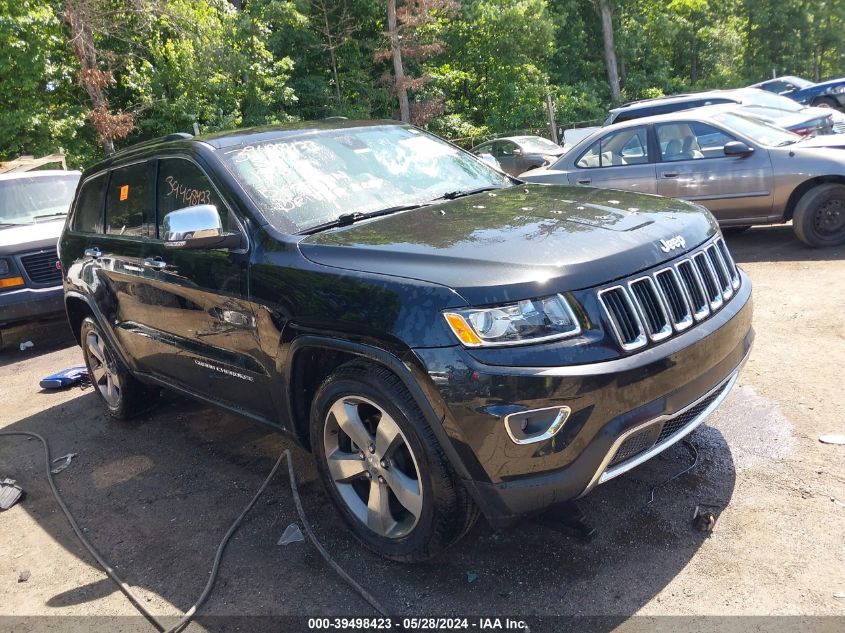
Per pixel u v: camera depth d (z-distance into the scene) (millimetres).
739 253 7812
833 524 2910
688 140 8008
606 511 3225
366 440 2996
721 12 38625
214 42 22031
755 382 4387
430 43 27391
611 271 2674
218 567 3205
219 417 5039
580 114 31406
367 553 3170
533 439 2506
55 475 4453
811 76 39938
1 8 17188
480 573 2926
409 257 2850
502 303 2527
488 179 4285
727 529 2977
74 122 18672
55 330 8969
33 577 3355
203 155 3742
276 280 3176
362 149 4070
